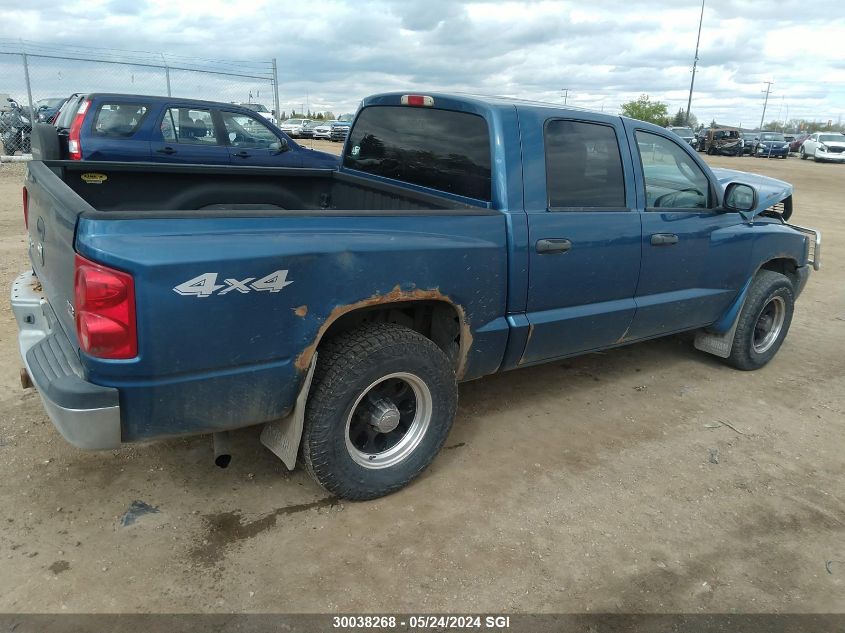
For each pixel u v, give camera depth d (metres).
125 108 8.89
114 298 2.26
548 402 4.43
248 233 2.51
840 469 3.77
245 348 2.56
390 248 2.85
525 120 3.41
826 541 3.11
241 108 9.77
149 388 2.41
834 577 2.86
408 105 3.93
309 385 2.80
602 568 2.82
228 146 9.62
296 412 2.83
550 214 3.47
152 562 2.69
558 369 5.03
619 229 3.80
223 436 2.97
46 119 17.14
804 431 4.22
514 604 2.59
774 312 5.24
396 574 2.71
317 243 2.64
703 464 3.74
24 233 8.60
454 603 2.57
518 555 2.87
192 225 2.41
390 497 3.23
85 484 3.17
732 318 4.89
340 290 2.74
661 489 3.46
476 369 3.47
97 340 2.28
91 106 8.73
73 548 2.74
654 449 3.87
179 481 3.25
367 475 3.09
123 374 2.35
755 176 5.94
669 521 3.19
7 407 3.81
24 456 3.35
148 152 9.00
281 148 10.09
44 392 2.43
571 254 3.59
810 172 27.73
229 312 2.47
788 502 3.41
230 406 2.64
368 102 4.33
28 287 3.33
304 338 2.69
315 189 4.72
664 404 4.51
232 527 2.94
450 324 3.37
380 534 2.95
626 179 3.88
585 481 3.48
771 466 3.76
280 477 3.34
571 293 3.69
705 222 4.36
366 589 2.61
